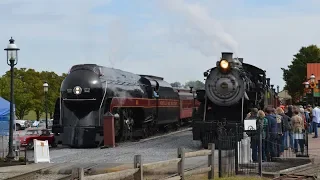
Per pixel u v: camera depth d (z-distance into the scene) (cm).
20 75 8312
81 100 3100
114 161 2306
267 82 3572
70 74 3170
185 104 5162
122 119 3341
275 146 2266
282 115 2591
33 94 8075
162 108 4209
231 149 1891
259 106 3003
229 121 2827
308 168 2036
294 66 11425
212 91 2834
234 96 2791
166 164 1533
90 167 2075
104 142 3039
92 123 3098
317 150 2762
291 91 11494
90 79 3109
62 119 3148
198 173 1702
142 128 3716
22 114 8062
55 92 8519
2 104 3017
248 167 1992
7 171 2083
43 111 8419
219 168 1809
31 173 1986
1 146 3125
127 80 3584
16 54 2586
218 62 2820
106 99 3142
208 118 2889
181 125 5244
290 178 1730
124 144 3238
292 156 2414
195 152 1684
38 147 2369
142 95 3769
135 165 1416
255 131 1862
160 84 4309
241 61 3222
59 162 2336
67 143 3100
